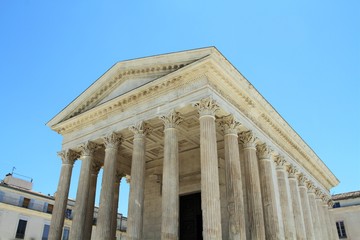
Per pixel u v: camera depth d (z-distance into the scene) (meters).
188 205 39.25
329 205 55.53
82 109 37.69
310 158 46.72
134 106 32.53
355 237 61.53
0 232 49.16
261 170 34.00
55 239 33.22
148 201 42.12
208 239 23.25
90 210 37.72
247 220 33.12
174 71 29.34
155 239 39.44
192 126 35.31
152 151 41.53
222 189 36.09
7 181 56.88
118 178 41.66
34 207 54.25
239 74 30.25
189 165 39.88
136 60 33.38
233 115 29.72
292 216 36.84
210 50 27.73
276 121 37.16
